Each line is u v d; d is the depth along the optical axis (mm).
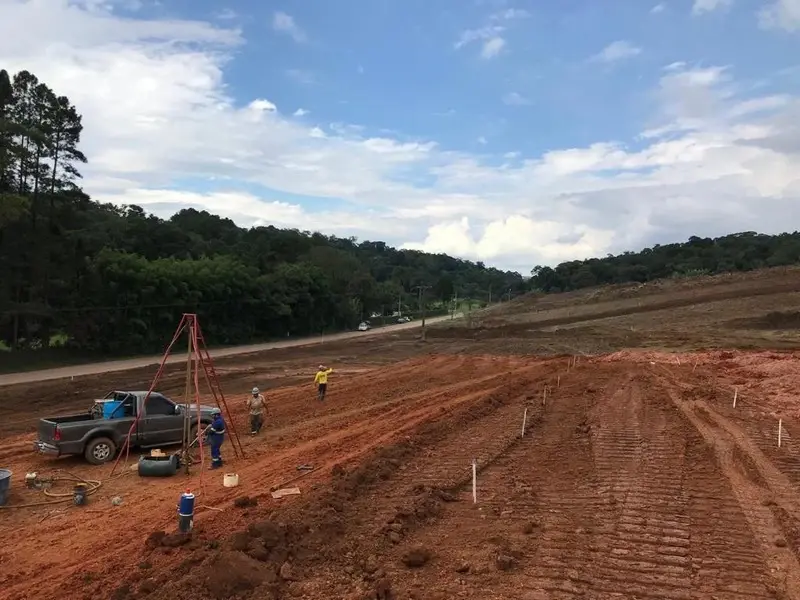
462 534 9516
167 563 8359
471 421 18781
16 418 25609
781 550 8852
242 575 7504
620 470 13031
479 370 35344
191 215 120750
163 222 93125
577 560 8469
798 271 89812
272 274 86500
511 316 94125
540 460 14102
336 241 184500
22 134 45062
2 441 19453
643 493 11469
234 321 74750
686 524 9859
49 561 9023
